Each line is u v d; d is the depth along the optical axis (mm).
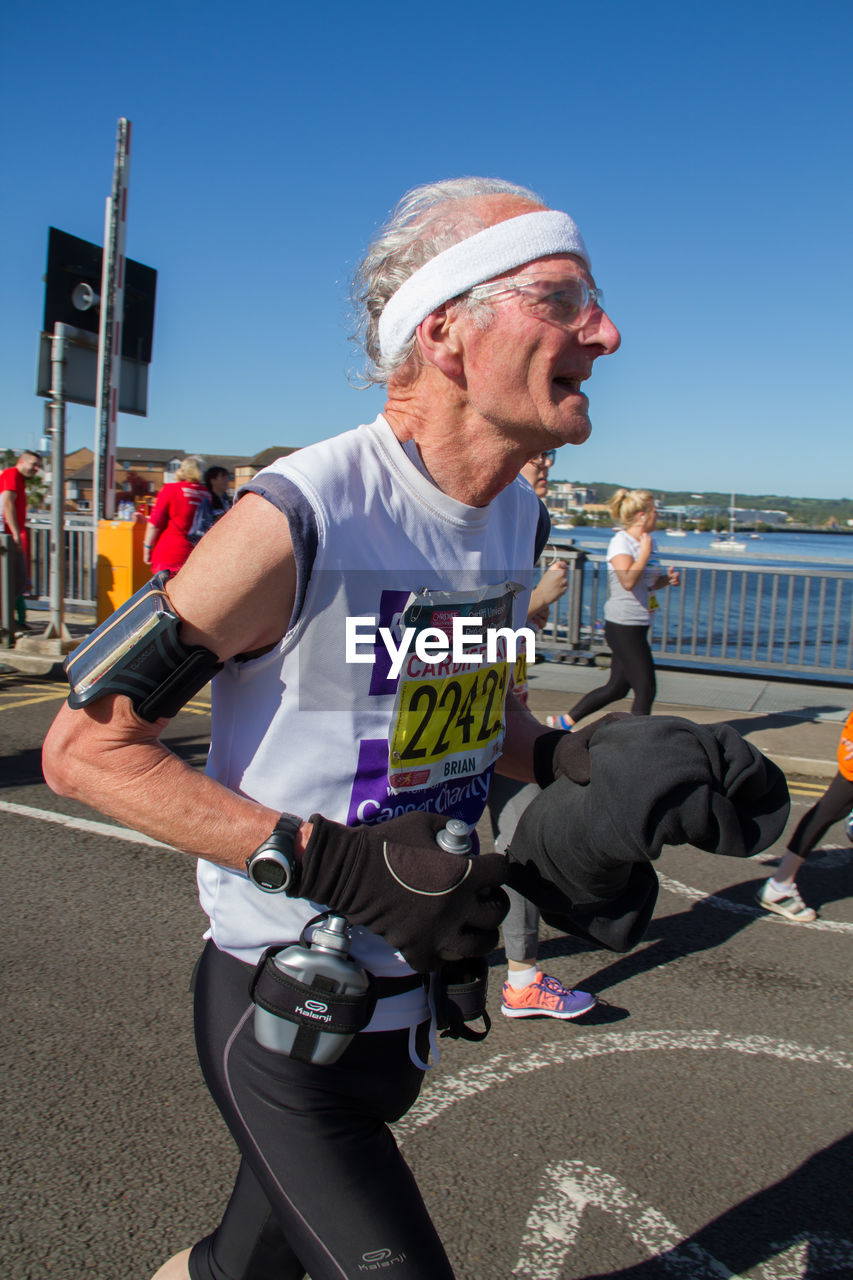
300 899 1124
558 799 1141
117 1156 2303
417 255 1099
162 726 1030
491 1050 2871
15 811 4855
